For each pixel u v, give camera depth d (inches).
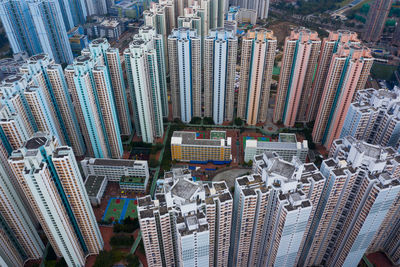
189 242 5940.0
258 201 6796.3
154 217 6343.5
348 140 7529.5
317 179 6835.6
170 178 6860.2
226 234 7175.2
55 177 6978.4
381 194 6555.1
